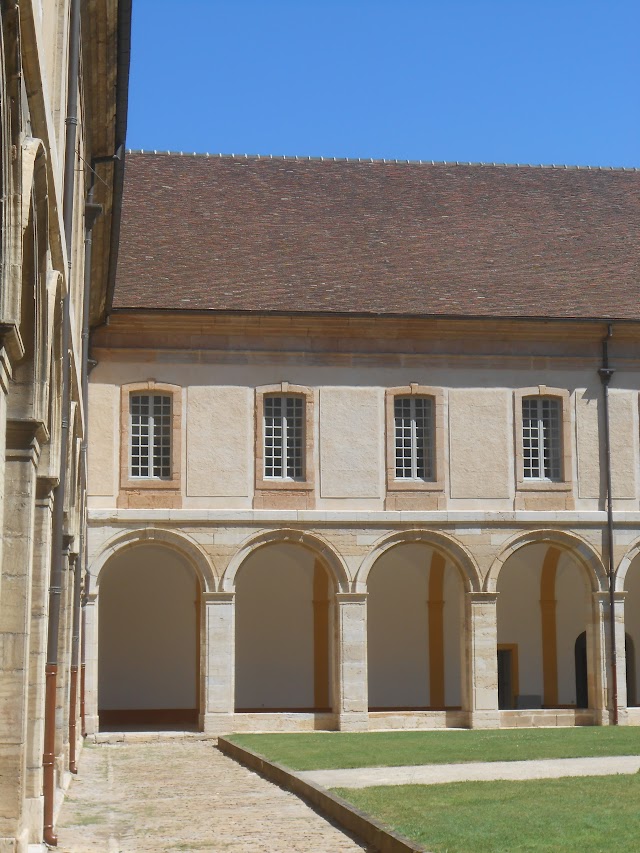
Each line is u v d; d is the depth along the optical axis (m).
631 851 13.09
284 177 42.62
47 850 15.28
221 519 36.16
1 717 13.26
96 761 29.08
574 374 38.19
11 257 10.40
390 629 43.03
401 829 14.88
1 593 13.27
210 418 36.53
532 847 13.38
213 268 38.06
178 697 41.41
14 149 10.03
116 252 30.64
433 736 31.75
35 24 10.02
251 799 20.69
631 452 38.22
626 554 37.72
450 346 37.75
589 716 37.12
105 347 36.25
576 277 39.88
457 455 37.41
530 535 37.41
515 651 43.09
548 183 44.34
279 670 42.25
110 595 41.53
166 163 42.22
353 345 37.34
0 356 10.52
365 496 36.91
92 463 35.81
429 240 40.84
